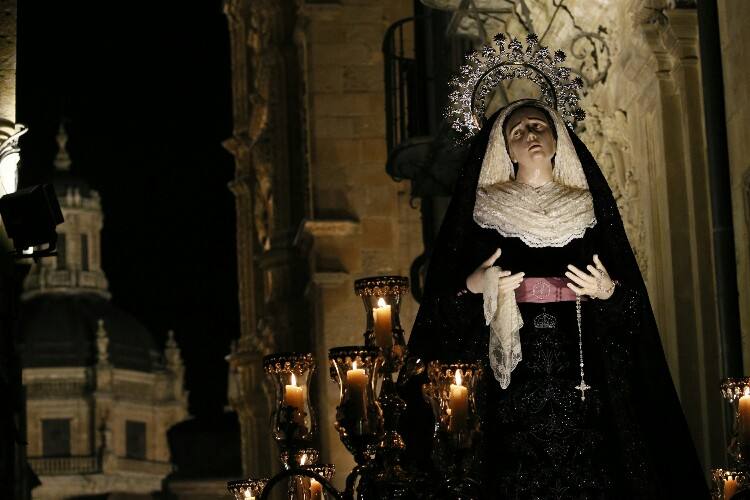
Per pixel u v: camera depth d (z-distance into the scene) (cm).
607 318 1220
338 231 3022
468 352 1234
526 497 1193
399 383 1241
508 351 1204
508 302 1210
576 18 2056
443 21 2623
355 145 3062
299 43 3244
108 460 7462
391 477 1167
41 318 7644
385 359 1241
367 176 3055
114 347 7675
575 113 1370
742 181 1661
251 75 3884
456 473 1146
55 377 7544
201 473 5331
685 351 1797
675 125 1820
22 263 1948
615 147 2006
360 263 3023
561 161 1263
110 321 7750
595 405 1210
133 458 7625
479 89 1384
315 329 3022
